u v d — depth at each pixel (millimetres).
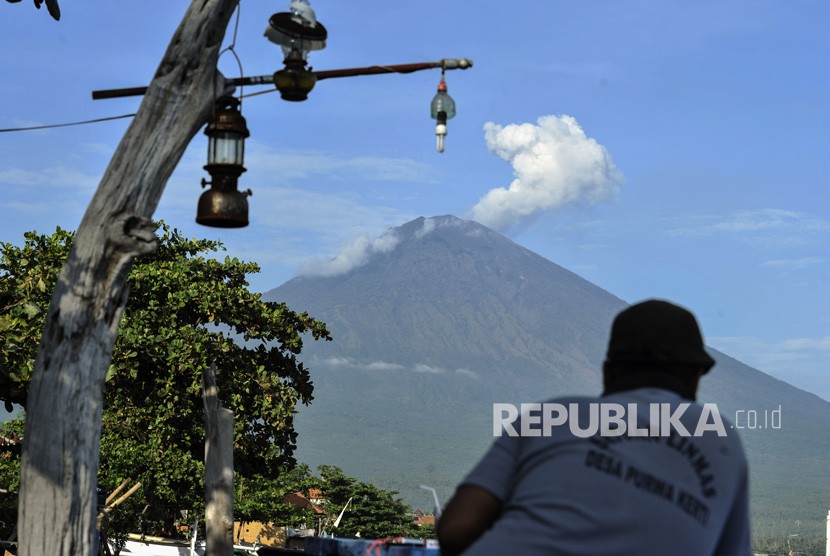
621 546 1931
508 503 2047
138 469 25500
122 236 6219
